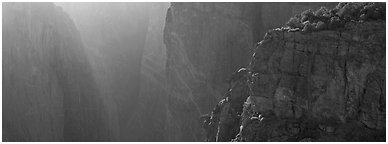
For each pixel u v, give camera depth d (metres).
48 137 94.31
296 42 43.22
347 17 43.19
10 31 99.25
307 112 41.78
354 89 39.97
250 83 45.53
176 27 93.62
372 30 40.53
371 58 39.56
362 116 39.47
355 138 38.97
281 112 42.84
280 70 43.34
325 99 41.03
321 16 45.31
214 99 87.00
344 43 41.03
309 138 40.31
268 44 44.72
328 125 40.19
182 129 90.56
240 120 48.81
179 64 93.00
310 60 42.19
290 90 42.53
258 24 88.56
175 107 92.88
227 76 87.06
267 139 41.91
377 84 39.00
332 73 41.00
